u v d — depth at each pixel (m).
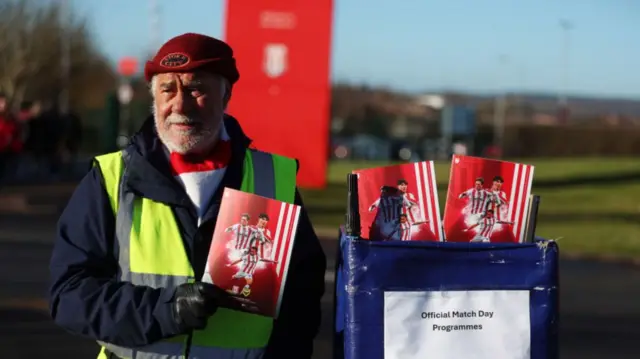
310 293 2.71
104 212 2.57
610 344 7.11
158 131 2.63
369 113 71.31
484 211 2.60
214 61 2.56
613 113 76.19
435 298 2.52
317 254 2.73
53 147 23.17
